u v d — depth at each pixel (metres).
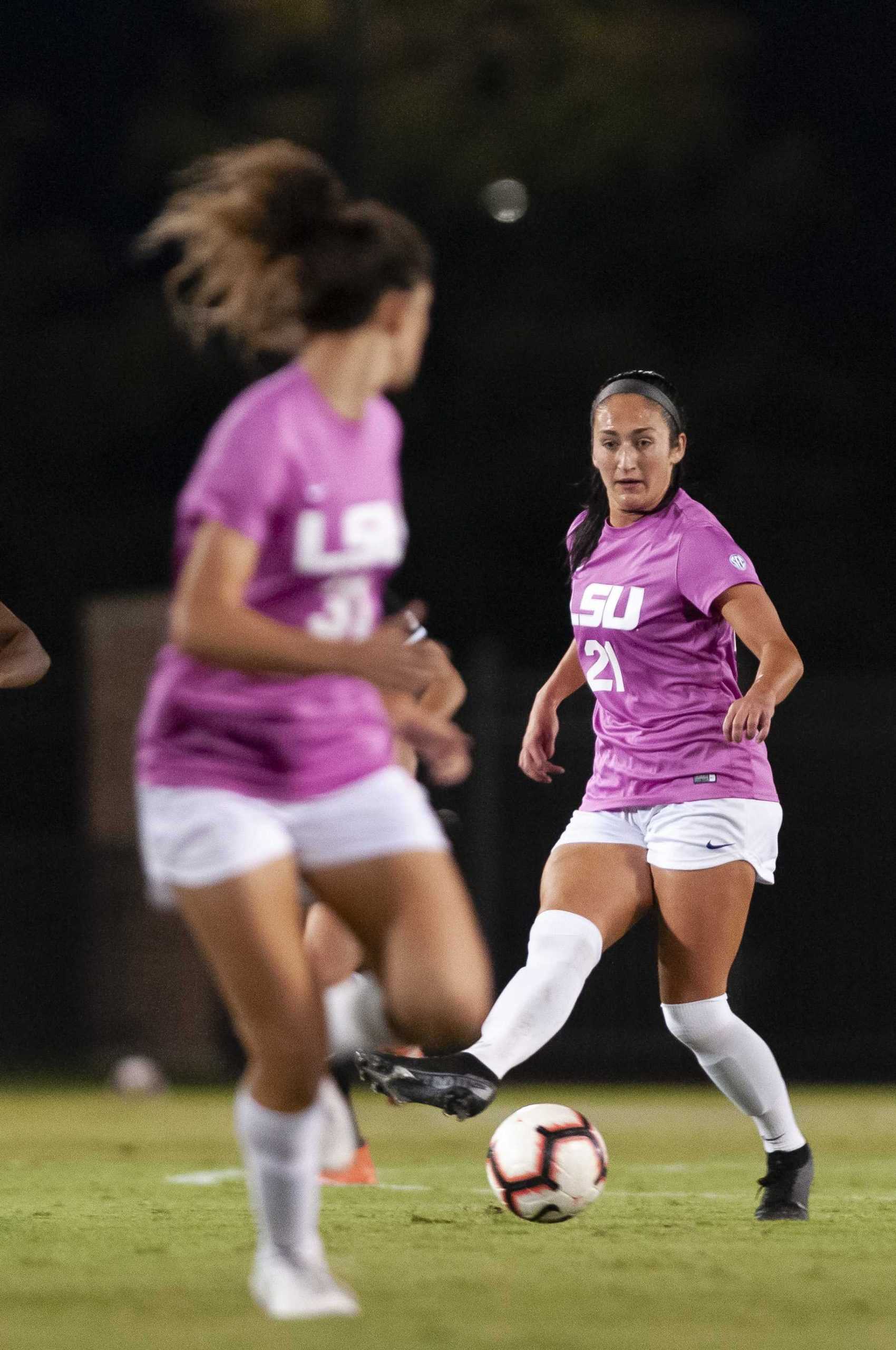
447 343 100.56
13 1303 16.34
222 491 15.12
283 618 15.79
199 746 15.57
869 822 71.50
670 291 101.88
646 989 65.81
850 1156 36.53
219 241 15.75
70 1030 71.69
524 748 26.59
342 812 15.67
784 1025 72.12
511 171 100.50
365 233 15.68
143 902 63.94
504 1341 14.30
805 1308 16.25
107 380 99.62
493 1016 22.84
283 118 100.69
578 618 24.75
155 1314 15.75
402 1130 44.00
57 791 85.19
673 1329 15.06
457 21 101.88
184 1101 54.03
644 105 100.00
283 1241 15.84
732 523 96.56
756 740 22.50
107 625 64.12
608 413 24.44
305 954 15.59
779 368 98.38
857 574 97.88
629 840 24.05
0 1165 33.59
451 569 97.50
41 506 100.75
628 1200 26.69
